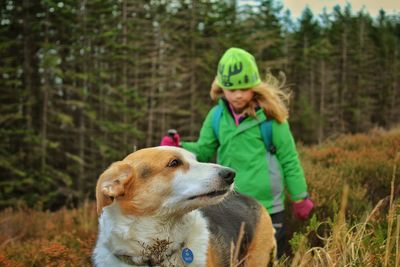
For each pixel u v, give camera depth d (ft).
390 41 218.79
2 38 70.18
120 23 108.47
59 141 83.97
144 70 120.26
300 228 17.48
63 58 83.41
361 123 190.08
